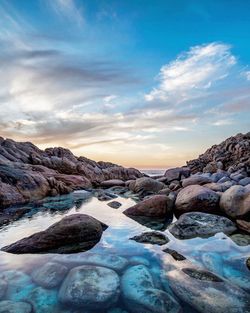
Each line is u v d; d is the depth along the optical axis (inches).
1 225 336.8
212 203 370.0
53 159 1003.9
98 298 150.7
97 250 235.1
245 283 170.7
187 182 599.2
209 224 305.4
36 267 196.1
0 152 867.4
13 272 186.9
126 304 145.6
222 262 206.5
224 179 721.0
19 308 141.2
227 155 1302.9
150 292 156.5
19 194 535.8
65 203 531.5
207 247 244.2
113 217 386.6
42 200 573.3
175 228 303.3
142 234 278.5
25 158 944.3
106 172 1264.8
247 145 1246.9
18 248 233.3
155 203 390.9
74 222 264.8
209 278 175.5
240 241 262.4
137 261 206.8
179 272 185.3
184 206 384.8
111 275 177.2
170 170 966.4
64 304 145.9
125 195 666.2
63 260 209.8
